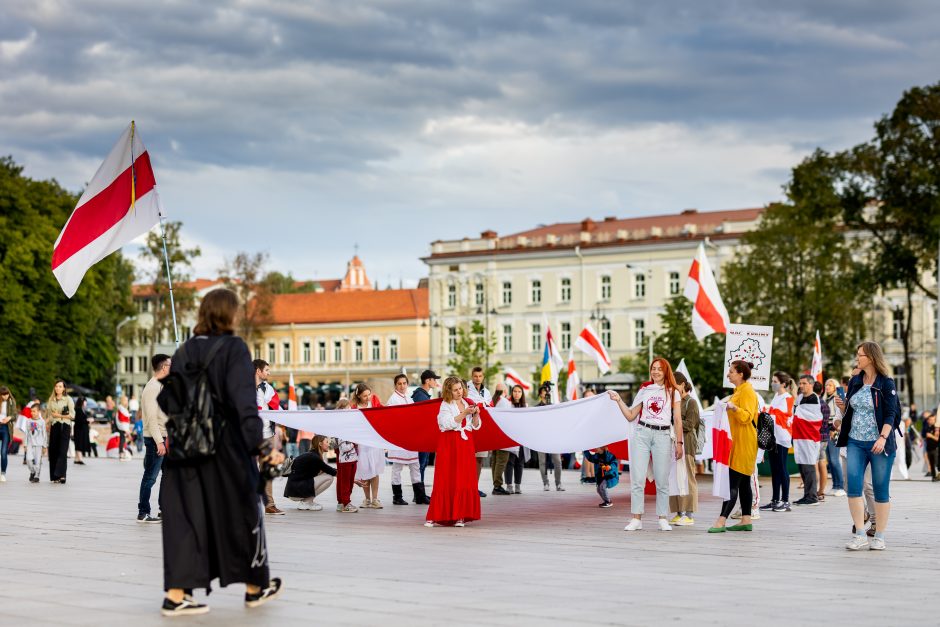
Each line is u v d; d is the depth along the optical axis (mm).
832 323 62219
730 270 66250
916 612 8945
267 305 112000
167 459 8469
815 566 11969
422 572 11289
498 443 19578
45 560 12086
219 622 8273
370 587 10164
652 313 93938
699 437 17500
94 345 89562
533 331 99688
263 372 18938
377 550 13383
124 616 8516
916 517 18141
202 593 9656
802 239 62188
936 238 58312
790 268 63469
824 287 61906
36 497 22078
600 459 20484
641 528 16375
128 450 43812
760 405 19375
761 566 11961
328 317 118062
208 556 8547
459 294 103500
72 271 16922
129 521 16969
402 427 18297
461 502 16562
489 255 101500
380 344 115938
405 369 114375
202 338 8609
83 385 91500
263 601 8992
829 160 61750
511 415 19141
